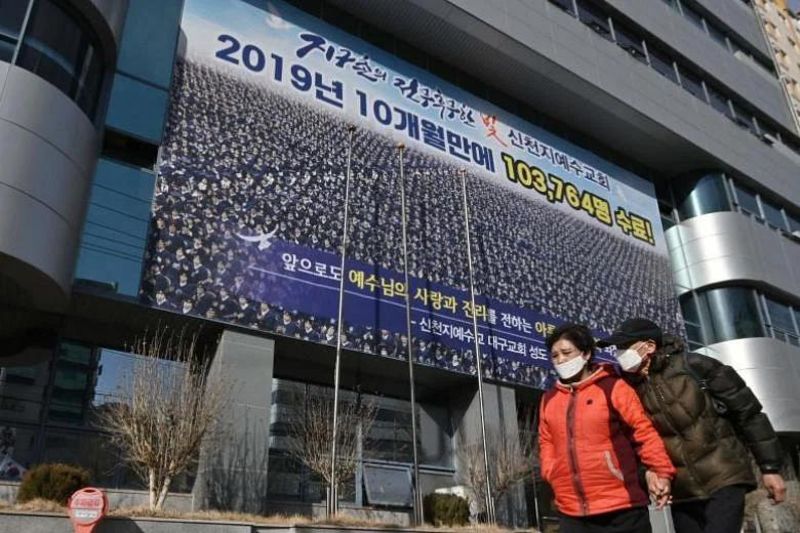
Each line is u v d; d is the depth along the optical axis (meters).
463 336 19.44
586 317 23.27
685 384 4.34
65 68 14.30
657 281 27.16
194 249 15.39
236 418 14.48
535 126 26.56
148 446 11.64
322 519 12.52
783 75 40.78
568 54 25.67
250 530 10.39
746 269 28.09
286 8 20.56
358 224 18.67
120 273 14.19
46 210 12.77
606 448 3.84
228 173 16.69
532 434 20.08
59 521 8.84
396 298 18.45
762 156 33.44
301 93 19.31
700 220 29.53
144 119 15.96
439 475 18.59
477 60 24.41
